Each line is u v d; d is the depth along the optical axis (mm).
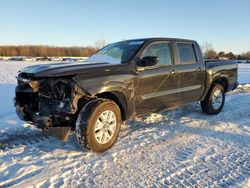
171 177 3709
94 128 4254
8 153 4410
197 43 6520
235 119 6594
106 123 4438
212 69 6664
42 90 4383
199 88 6398
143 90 5098
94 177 3695
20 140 4984
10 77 16688
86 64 4602
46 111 4406
